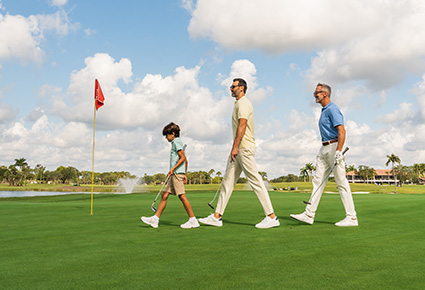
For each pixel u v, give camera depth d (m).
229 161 5.58
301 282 2.43
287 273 2.65
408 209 7.83
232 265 2.89
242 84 5.54
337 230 4.84
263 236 4.33
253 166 5.30
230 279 2.50
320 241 3.97
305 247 3.62
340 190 5.39
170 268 2.80
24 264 2.95
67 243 3.88
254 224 5.52
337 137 5.46
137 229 4.97
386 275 2.60
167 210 7.95
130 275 2.61
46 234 4.51
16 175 163.12
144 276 2.58
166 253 3.35
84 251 3.46
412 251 3.42
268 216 5.21
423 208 8.03
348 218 5.32
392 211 7.44
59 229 4.95
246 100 5.46
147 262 3.00
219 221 5.35
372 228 5.02
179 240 4.05
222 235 4.42
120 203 10.47
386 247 3.62
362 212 7.25
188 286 2.34
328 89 5.66
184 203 5.19
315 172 5.71
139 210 7.91
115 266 2.87
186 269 2.77
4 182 166.62
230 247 3.63
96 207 8.77
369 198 11.94
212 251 3.44
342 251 3.42
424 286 2.34
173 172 5.18
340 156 5.28
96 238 4.20
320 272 2.68
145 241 3.99
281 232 4.66
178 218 6.41
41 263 2.98
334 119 5.39
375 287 2.32
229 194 5.45
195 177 191.62
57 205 9.51
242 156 5.31
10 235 4.43
